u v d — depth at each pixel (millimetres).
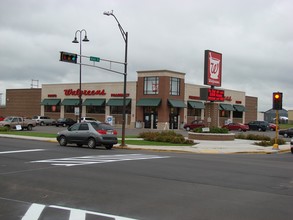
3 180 12039
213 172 14844
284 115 137250
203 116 71688
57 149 23016
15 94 83875
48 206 8766
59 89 76188
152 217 7930
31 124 50656
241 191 11008
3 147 23562
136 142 31594
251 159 21641
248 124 71125
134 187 11195
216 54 36844
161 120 63031
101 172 13867
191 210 8570
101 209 8547
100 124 25375
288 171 15984
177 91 65750
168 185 11656
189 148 28203
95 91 70812
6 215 7941
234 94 80438
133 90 66312
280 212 8562
